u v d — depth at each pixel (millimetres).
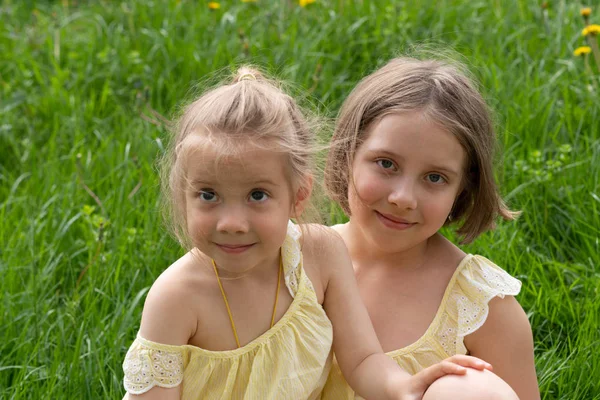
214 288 2451
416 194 2506
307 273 2555
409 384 2404
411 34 5152
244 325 2451
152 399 2408
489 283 2633
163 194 2611
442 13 5219
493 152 2674
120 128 4730
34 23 5984
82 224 3963
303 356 2480
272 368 2438
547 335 3365
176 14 5621
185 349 2439
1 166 4656
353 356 2555
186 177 2305
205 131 2289
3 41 5684
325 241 2615
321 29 5281
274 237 2307
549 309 3451
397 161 2510
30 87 5223
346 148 2654
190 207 2320
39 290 3586
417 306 2656
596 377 3104
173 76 5082
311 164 2457
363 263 2775
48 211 4039
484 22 5246
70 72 5320
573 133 4348
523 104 4438
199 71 5012
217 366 2434
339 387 2650
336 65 5012
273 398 2410
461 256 2705
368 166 2553
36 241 3883
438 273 2684
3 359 3268
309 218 2555
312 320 2510
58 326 3391
